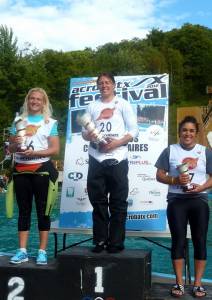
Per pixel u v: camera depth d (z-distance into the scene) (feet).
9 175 17.28
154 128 21.36
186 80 287.48
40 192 16.76
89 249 16.87
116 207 16.39
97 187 16.48
